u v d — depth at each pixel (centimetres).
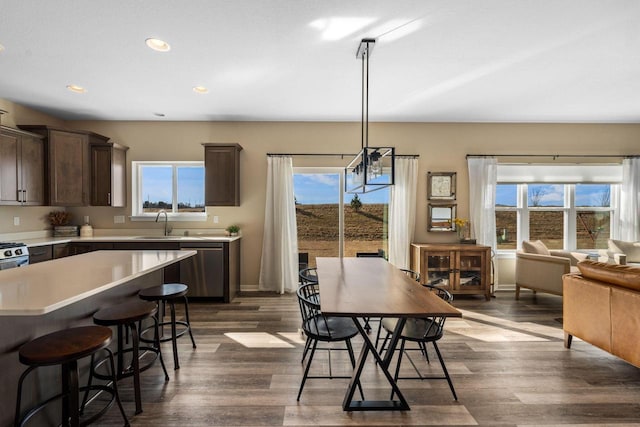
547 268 398
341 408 196
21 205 361
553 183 479
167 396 206
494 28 227
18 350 150
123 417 173
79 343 146
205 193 441
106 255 274
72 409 142
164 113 429
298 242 484
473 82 325
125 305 202
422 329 214
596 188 482
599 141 475
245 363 251
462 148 475
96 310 207
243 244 471
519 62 280
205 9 204
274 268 462
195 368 242
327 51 260
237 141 469
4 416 145
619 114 435
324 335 198
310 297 237
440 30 229
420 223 479
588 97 368
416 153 475
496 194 487
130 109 412
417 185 477
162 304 298
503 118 455
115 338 232
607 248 479
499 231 489
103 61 277
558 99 375
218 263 411
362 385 221
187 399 203
